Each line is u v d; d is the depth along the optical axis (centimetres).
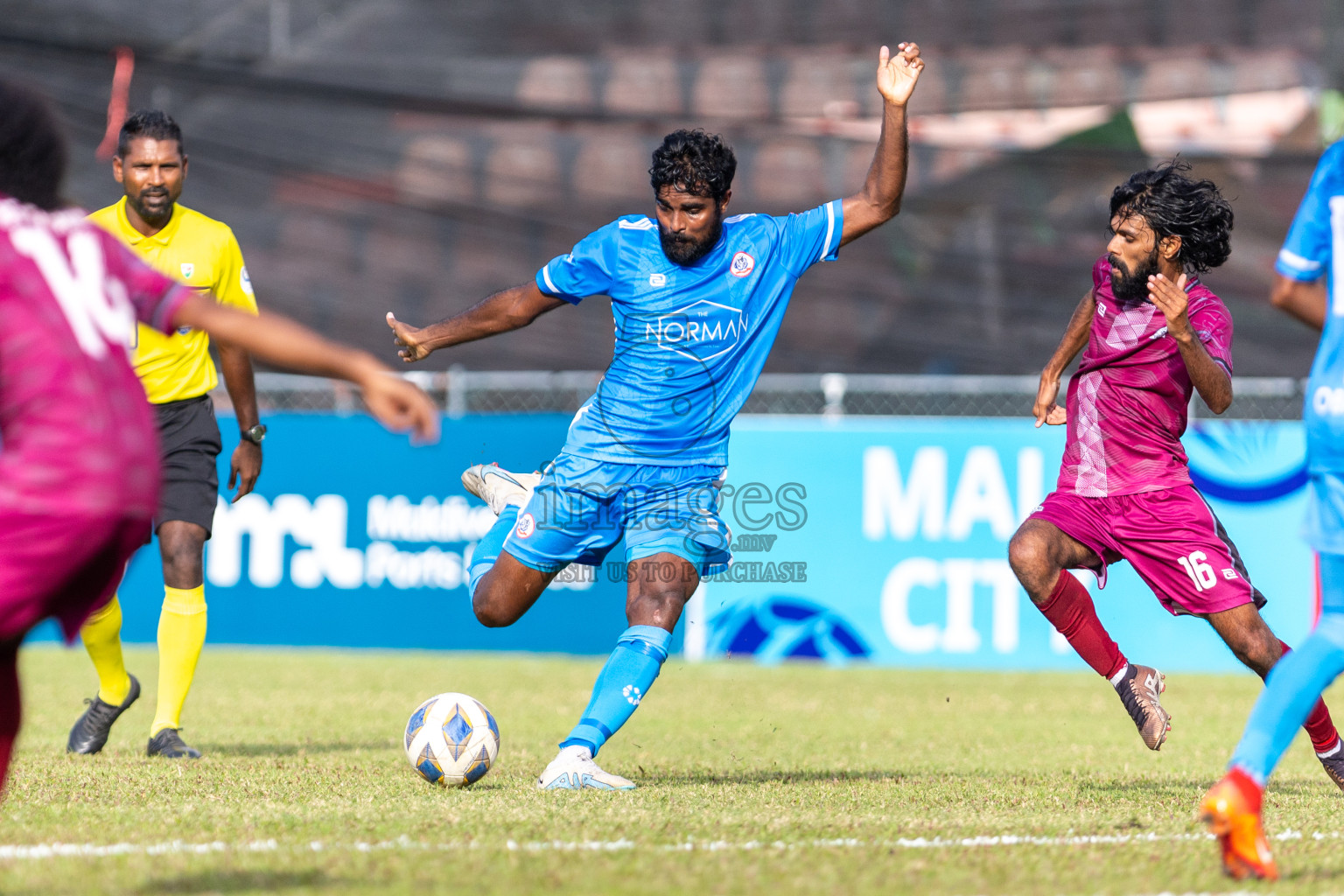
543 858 1108
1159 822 1349
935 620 3722
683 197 1553
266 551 3969
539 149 4625
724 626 3800
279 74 4581
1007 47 4506
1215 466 3659
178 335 1934
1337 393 1129
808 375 4419
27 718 2481
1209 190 1647
